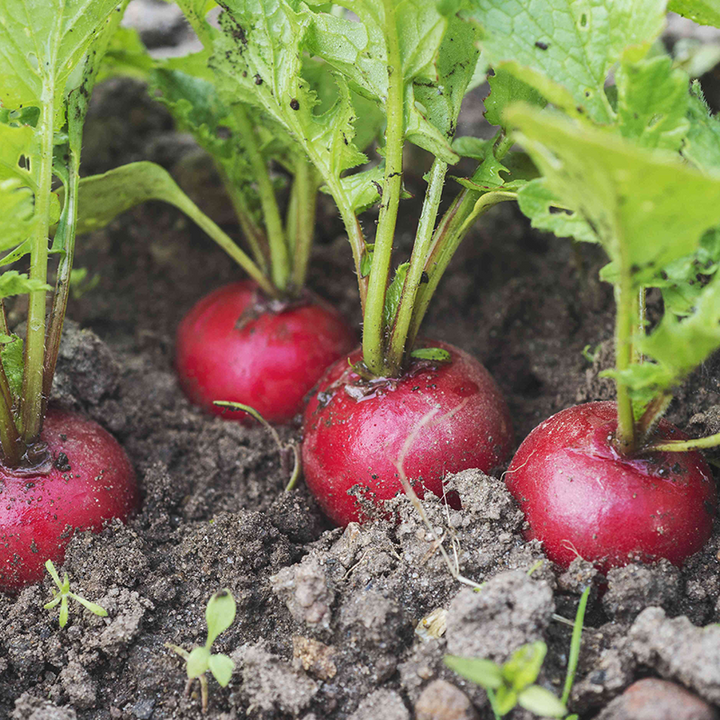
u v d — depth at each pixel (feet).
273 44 0.82
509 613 0.73
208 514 0.87
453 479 0.80
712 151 0.75
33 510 0.79
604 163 0.65
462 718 0.72
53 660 0.78
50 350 0.81
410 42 0.76
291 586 0.77
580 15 0.74
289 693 0.74
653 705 0.70
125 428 0.90
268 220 0.92
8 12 0.77
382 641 0.75
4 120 0.82
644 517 0.75
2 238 0.73
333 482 0.82
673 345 0.69
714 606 0.76
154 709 0.76
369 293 0.80
